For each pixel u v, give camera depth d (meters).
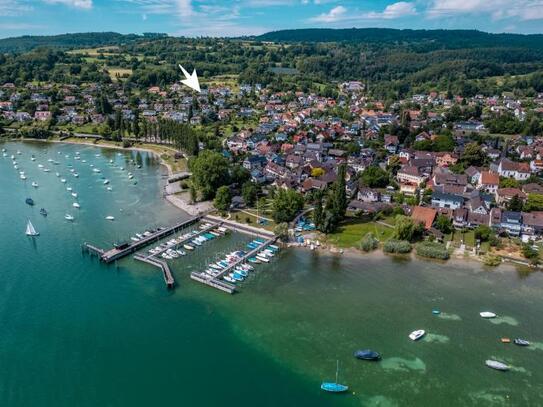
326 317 101.25
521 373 84.38
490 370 85.12
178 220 156.88
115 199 179.62
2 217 158.38
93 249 130.62
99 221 155.75
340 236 142.25
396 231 136.75
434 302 107.00
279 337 94.50
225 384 81.56
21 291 110.50
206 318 100.88
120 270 121.75
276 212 150.75
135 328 97.12
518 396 79.06
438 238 137.50
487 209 149.62
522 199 162.38
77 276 118.12
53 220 156.38
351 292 111.38
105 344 91.94
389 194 174.12
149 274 119.94
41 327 96.88
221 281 115.56
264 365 86.38
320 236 142.50
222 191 162.50
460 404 77.25
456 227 146.25
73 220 156.38
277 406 76.69
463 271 121.19
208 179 175.12
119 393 79.38
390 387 80.81
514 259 126.25
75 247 135.00
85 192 188.25
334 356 88.69
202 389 80.38
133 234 144.38
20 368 85.25
